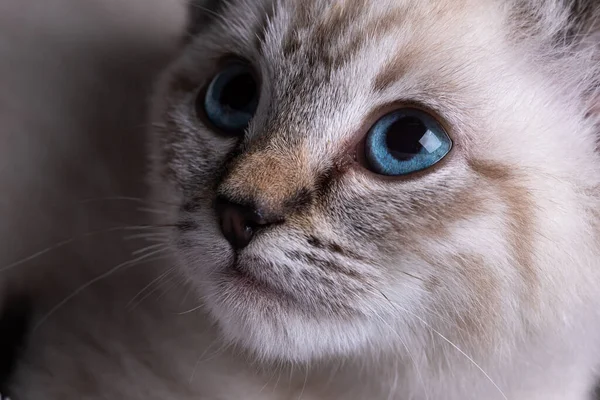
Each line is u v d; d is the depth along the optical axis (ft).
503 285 0.90
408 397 0.99
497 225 0.88
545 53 0.93
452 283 0.89
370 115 0.89
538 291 0.91
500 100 0.90
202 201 0.92
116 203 1.11
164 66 1.15
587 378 1.03
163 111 1.03
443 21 0.90
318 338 0.92
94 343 1.06
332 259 0.88
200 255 0.91
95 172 1.13
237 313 0.92
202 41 1.03
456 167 0.88
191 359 1.04
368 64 0.89
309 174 0.88
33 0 1.15
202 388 1.04
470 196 0.88
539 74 0.92
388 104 0.89
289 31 0.92
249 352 0.99
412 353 0.94
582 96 0.94
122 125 1.15
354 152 0.89
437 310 0.91
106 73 1.16
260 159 0.88
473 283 0.89
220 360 1.03
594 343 0.98
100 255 1.10
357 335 0.92
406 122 0.88
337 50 0.90
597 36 0.93
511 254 0.89
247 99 0.94
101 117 1.14
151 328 1.05
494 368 0.95
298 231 0.88
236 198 0.87
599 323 0.95
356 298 0.89
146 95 1.15
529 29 0.92
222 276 0.91
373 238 0.88
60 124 1.13
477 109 0.89
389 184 0.88
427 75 0.89
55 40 1.15
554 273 0.90
